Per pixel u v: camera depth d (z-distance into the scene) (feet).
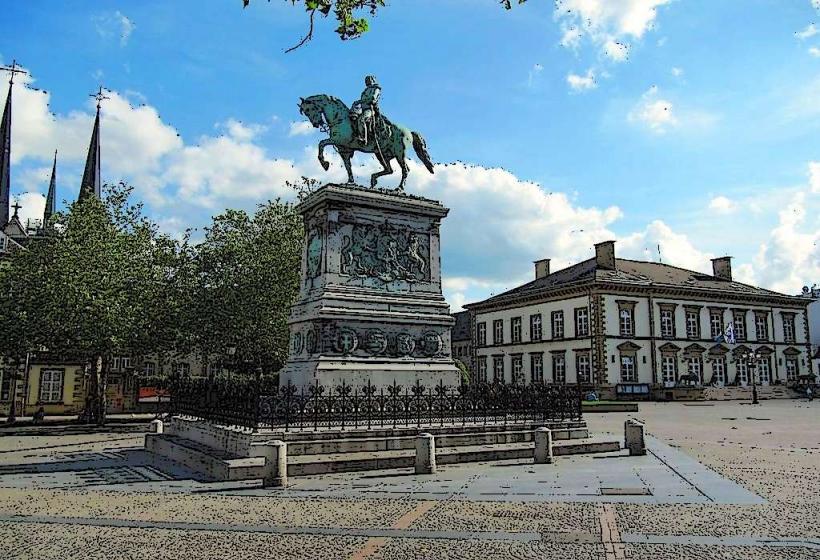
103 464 51.80
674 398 193.47
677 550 25.41
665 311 205.57
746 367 217.15
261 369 119.85
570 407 58.90
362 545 26.21
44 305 100.83
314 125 63.93
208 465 44.68
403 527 29.04
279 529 28.76
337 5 29.53
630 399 189.67
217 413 51.06
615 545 26.12
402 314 58.23
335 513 31.78
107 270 105.70
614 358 193.98
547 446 48.75
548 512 32.01
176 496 36.50
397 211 61.36
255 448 43.68
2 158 202.28
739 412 134.10
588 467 47.06
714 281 229.86
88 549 25.91
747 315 221.87
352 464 44.09
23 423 114.42
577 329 201.57
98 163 208.74
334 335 55.62
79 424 111.14
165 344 113.80
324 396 50.03
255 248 114.73
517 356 223.92
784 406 160.76
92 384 114.52
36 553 25.41
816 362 265.75
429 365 58.54
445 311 60.80
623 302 197.98
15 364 112.06
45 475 46.14
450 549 25.59
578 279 203.82
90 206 112.68
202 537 27.53
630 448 54.70
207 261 115.65
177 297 113.19
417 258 61.26
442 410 52.11
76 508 33.55
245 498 35.58
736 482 41.37
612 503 34.22
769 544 26.30
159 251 116.57
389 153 64.80
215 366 127.65
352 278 58.18
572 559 24.25
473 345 245.04
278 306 111.75
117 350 105.40
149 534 28.12
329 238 58.03
